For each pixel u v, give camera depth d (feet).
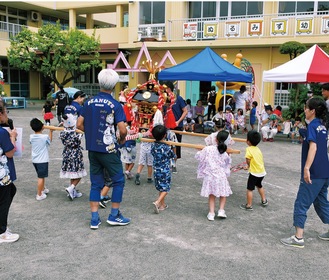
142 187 21.12
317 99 13.61
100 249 13.24
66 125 18.12
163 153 16.87
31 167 25.05
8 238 13.62
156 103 20.40
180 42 61.36
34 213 16.70
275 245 13.99
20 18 83.87
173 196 19.74
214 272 11.82
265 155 31.94
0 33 77.71
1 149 13.00
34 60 68.64
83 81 78.69
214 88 55.31
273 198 19.93
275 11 58.08
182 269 11.94
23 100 73.67
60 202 18.28
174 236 14.53
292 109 44.11
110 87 14.69
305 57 36.32
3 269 11.69
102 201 17.46
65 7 79.30
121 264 12.18
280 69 36.55
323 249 13.79
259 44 56.24
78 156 18.38
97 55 66.44
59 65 65.05
